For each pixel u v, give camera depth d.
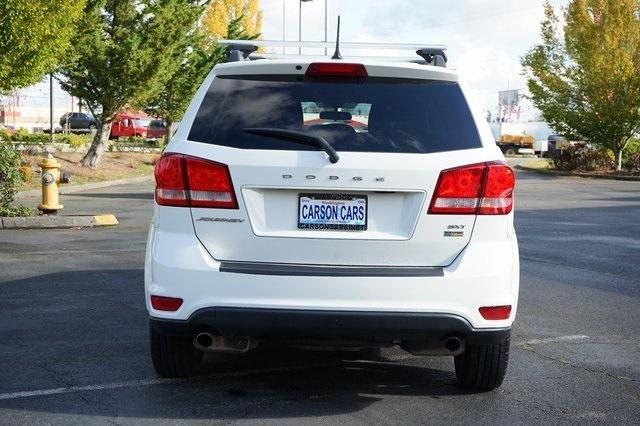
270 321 4.11
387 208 4.21
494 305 4.20
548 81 38.03
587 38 36.53
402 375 5.16
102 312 6.88
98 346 5.75
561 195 24.41
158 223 4.32
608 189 27.66
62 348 5.68
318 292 4.11
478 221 4.22
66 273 8.83
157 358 4.80
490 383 4.72
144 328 6.32
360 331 4.14
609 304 7.60
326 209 4.20
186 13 29.41
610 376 5.22
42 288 7.95
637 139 41.50
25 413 4.31
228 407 4.45
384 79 4.44
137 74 28.64
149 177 31.36
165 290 4.21
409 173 4.15
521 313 7.15
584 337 6.29
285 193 4.21
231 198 4.19
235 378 5.02
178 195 4.25
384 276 4.11
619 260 10.51
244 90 4.43
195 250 4.21
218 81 4.49
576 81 37.62
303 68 4.39
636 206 20.09
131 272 8.95
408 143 4.23
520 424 4.26
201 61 39.88
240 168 4.18
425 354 4.48
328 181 4.14
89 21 27.22
